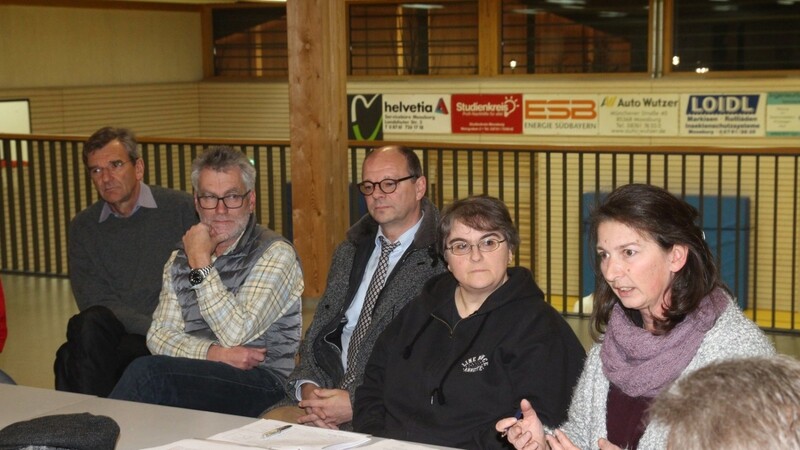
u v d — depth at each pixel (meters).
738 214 5.34
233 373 3.06
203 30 12.39
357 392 2.81
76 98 10.48
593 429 2.19
